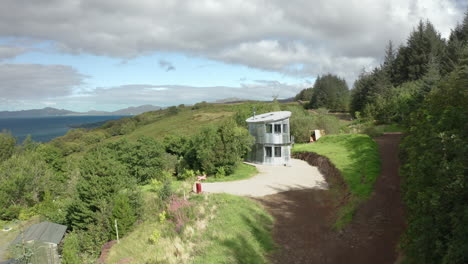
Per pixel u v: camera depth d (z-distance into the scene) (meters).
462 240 7.46
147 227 21.38
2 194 35.34
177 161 44.41
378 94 62.56
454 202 8.41
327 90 106.88
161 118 160.62
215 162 32.91
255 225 17.36
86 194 23.50
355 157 29.56
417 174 11.41
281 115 38.12
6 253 24.73
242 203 20.44
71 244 20.52
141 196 24.61
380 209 17.03
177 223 19.50
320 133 50.59
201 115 132.25
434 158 10.25
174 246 16.19
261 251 14.88
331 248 14.42
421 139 12.59
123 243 20.02
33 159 46.78
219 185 27.48
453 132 9.92
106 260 18.12
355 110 77.62
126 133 134.25
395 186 19.75
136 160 37.31
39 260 20.75
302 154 40.91
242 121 51.47
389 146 32.00
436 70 51.47
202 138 35.38
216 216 18.67
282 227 17.45
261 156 38.44
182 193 25.28
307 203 21.22
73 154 101.00
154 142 39.84
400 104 43.56
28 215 34.78
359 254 13.38
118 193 23.80
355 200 18.81
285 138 36.81
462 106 11.99
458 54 53.34
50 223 24.50
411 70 67.94
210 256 14.38
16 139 81.19
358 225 15.92
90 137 128.12
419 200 10.21
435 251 8.44
